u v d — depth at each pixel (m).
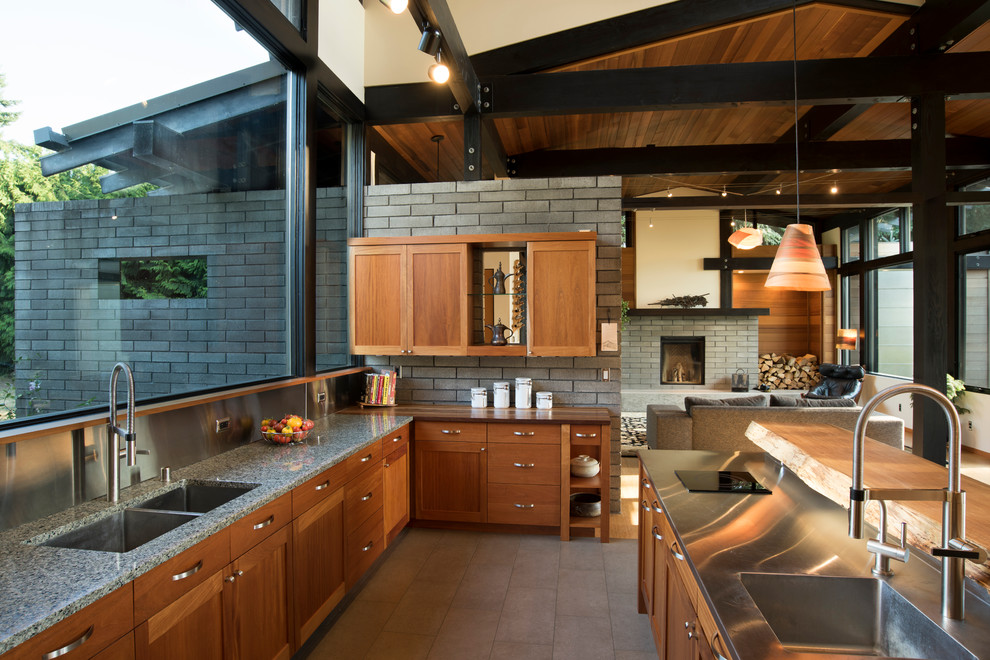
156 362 2.30
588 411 3.90
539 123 5.75
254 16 2.84
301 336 3.40
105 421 1.87
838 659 0.98
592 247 3.77
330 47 3.77
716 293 9.80
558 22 4.31
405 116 4.31
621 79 4.20
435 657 2.34
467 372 4.22
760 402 5.41
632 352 9.97
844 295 9.70
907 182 7.55
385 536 3.22
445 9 3.09
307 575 2.26
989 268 6.19
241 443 2.74
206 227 2.62
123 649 1.31
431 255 3.91
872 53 4.83
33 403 1.76
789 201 6.16
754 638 1.04
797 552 1.47
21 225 1.72
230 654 1.74
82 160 1.94
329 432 3.12
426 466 3.76
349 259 4.02
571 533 3.72
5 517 1.58
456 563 3.29
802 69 4.12
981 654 0.99
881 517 1.25
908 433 7.56
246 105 2.96
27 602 1.16
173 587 1.49
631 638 2.48
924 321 4.38
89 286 1.97
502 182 4.16
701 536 1.59
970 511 1.34
